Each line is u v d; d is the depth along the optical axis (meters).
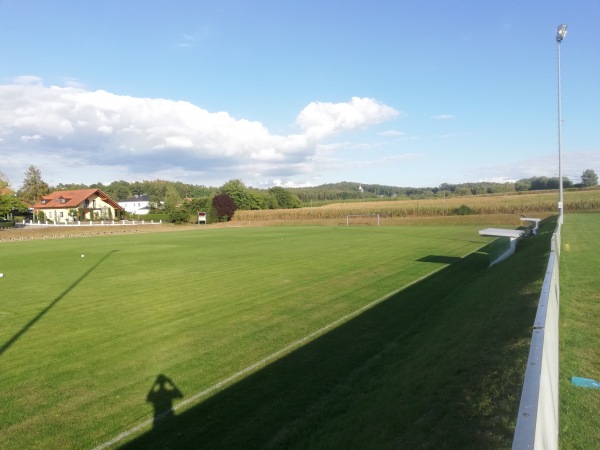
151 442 5.52
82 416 6.24
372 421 5.34
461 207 62.34
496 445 3.77
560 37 30.05
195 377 7.53
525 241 22.52
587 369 5.73
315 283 15.88
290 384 7.11
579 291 9.95
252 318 11.26
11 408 6.53
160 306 12.78
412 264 20.19
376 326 10.30
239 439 5.49
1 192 71.00
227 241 36.09
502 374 5.10
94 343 9.49
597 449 3.98
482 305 9.91
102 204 85.62
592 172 114.56
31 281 17.47
